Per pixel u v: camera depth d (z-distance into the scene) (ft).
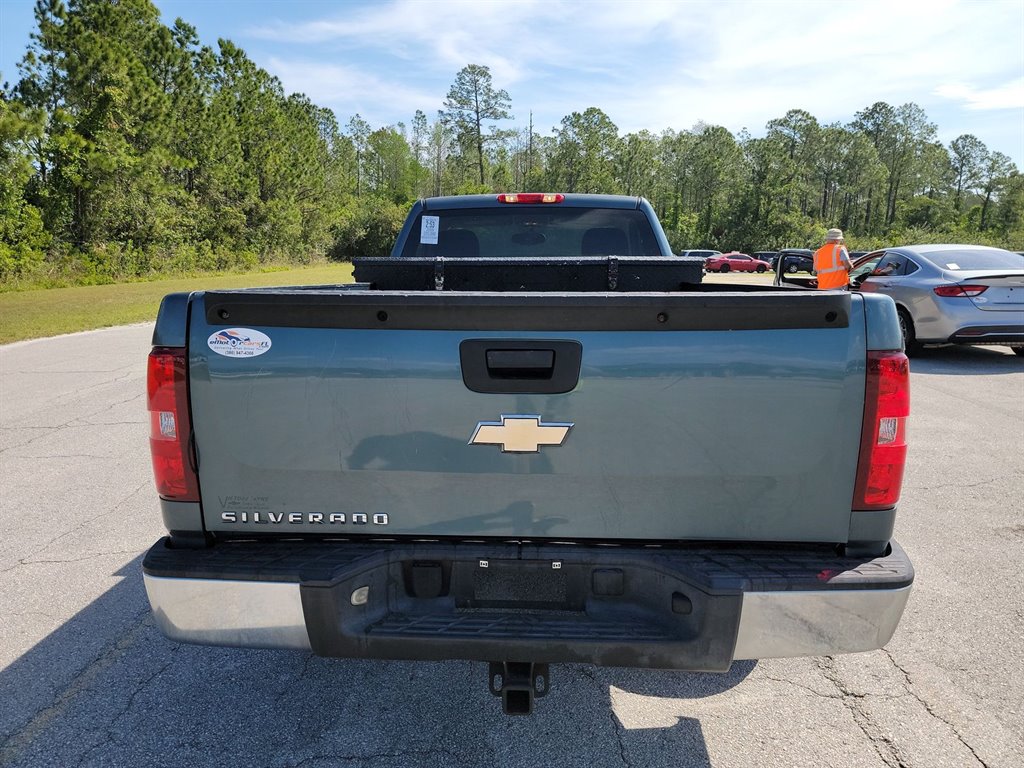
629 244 14.44
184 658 9.57
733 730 8.06
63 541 13.42
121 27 134.62
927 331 30.50
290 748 7.73
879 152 434.30
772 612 6.19
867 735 7.96
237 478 6.71
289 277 121.70
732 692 8.84
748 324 6.24
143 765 7.45
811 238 291.79
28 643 9.91
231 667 9.36
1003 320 29.22
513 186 404.77
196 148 160.45
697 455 6.39
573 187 356.18
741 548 6.64
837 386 6.28
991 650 9.70
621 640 6.31
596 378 6.34
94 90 121.49
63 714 8.33
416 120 417.69
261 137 186.80
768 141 298.15
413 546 6.66
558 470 6.48
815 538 6.53
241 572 6.37
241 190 173.99
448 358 6.38
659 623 6.53
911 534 13.58
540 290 10.94
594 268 10.85
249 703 8.57
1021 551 12.83
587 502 6.54
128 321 51.24
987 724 8.13
